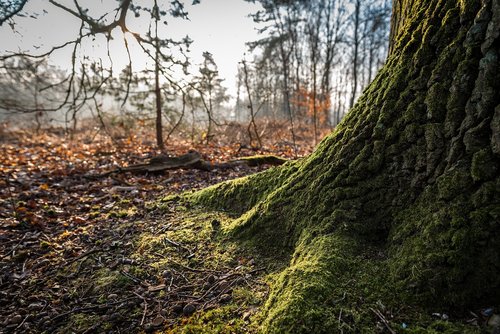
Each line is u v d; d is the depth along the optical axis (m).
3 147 11.57
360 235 2.16
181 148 10.65
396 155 2.16
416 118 2.09
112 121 10.77
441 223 1.77
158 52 4.94
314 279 1.83
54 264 2.98
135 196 5.11
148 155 9.52
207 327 1.88
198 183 5.91
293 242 2.49
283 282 1.94
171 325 2.01
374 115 2.38
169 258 2.78
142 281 2.53
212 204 3.82
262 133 13.42
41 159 9.01
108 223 3.87
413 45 2.26
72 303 2.39
